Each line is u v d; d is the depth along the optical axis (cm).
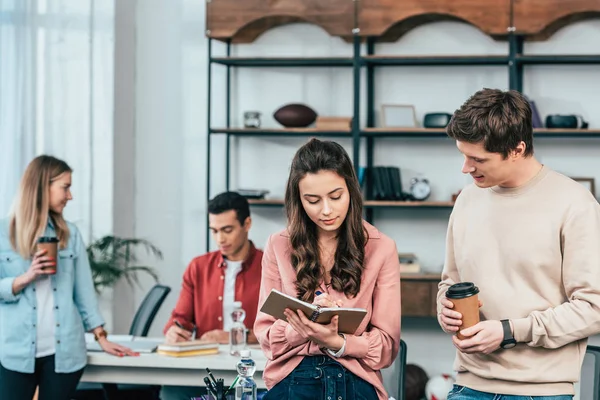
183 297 473
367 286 267
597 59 627
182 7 696
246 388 291
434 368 662
